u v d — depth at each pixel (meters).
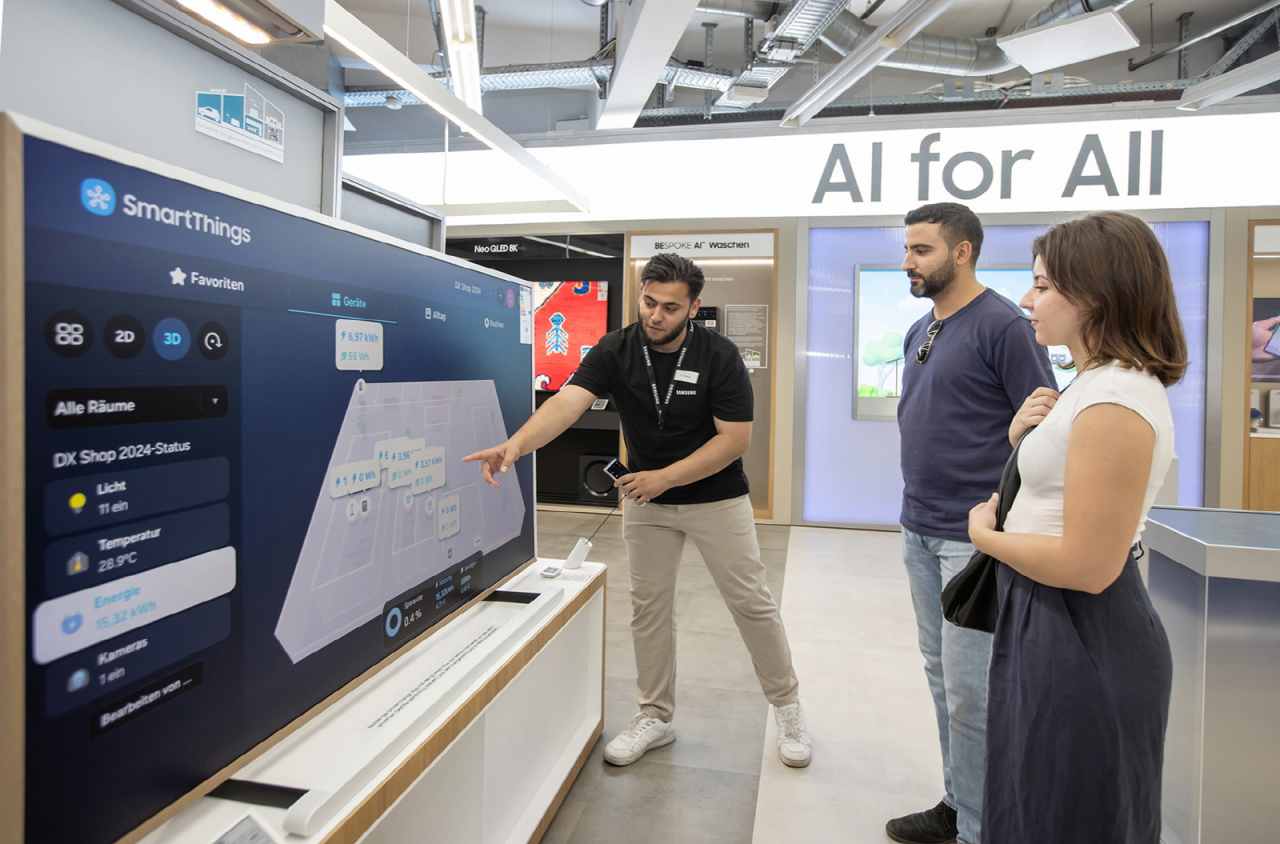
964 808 1.44
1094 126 4.82
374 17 5.40
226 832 0.84
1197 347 4.80
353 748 1.05
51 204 0.68
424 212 2.88
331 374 1.13
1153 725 0.91
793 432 5.32
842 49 5.16
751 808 1.80
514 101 7.07
